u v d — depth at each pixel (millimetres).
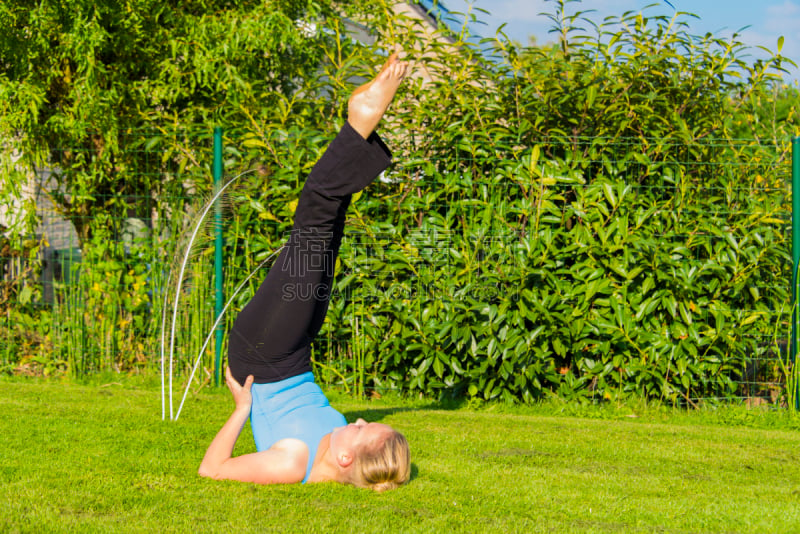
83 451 3783
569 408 5461
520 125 5543
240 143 5891
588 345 5527
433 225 5578
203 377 5902
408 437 4371
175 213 6129
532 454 4059
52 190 6453
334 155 3223
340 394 5773
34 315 6340
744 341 5508
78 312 6113
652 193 5621
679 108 5734
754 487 3514
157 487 3172
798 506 3184
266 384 3389
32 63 6133
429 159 5695
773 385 5625
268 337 3307
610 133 5699
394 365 5746
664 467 3861
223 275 5879
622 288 5441
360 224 5578
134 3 6051
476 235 5531
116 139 6109
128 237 6238
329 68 6074
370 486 3174
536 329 5363
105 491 3096
